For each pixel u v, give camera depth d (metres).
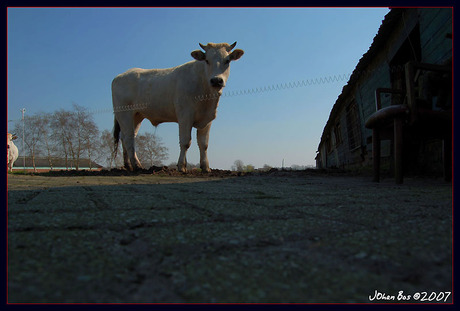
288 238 1.23
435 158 5.57
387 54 7.25
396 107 4.09
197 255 1.03
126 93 9.23
